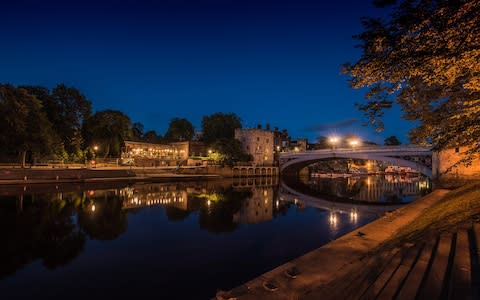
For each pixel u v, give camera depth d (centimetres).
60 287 1156
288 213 2828
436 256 709
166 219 2466
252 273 1302
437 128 1177
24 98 4512
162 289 1140
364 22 611
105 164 6888
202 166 7719
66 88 6412
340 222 2391
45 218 2369
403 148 4750
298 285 783
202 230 2091
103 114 7475
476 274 548
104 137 7100
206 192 4619
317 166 11131
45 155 5156
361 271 790
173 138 10994
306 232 2036
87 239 1827
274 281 805
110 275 1276
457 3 495
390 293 555
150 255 1538
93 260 1459
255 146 9256
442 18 522
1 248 1630
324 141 11194
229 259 1483
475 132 932
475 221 931
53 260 1456
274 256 1527
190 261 1452
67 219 2364
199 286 1168
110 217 2489
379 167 11800
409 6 541
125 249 1636
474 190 1661
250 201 3706
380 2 570
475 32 512
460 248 718
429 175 4456
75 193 3838
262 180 7700
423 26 553
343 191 5269
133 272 1310
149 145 8475
